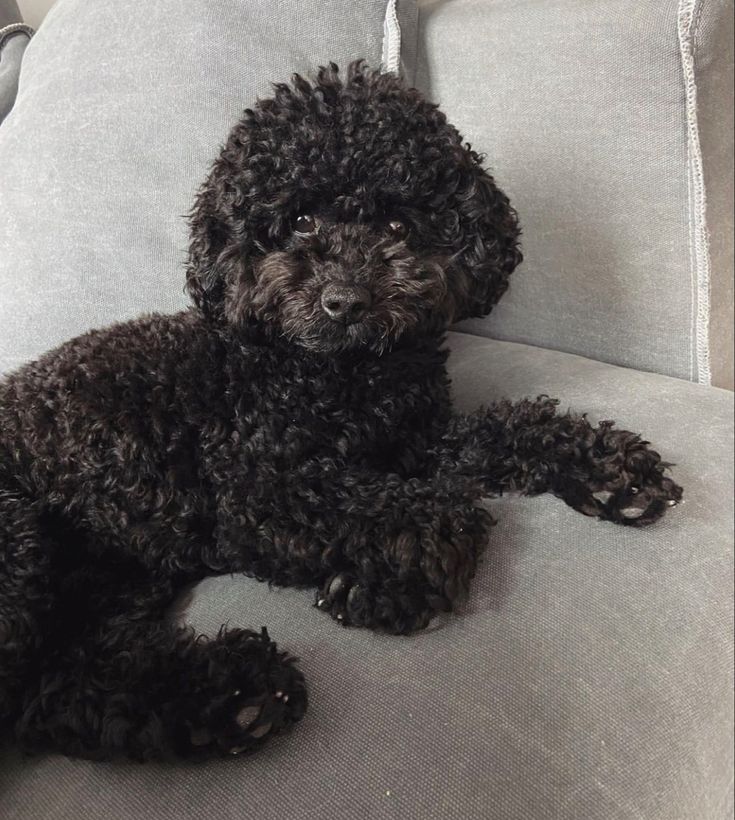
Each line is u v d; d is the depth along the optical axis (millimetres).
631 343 1180
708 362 1147
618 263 1141
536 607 719
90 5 1292
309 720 639
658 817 616
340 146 823
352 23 1182
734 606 783
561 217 1165
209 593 848
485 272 932
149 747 629
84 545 847
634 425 981
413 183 839
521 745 604
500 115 1184
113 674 699
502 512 856
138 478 833
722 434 965
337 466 840
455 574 715
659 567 776
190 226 956
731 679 749
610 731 636
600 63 1083
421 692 640
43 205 1228
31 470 818
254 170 843
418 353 927
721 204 1157
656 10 1034
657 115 1065
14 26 1626
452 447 953
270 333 875
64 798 620
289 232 879
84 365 864
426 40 1262
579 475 840
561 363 1156
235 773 613
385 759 595
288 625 750
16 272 1241
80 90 1230
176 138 1177
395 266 830
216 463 839
